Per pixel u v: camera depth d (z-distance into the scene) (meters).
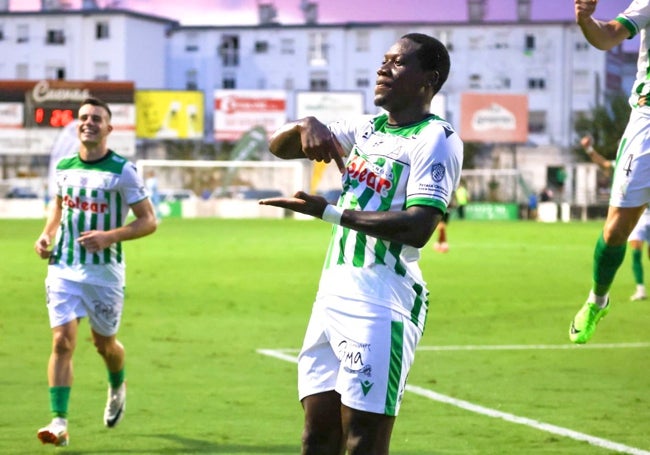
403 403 26.02
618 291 55.44
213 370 30.55
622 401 26.44
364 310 14.12
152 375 29.64
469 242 100.75
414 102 14.59
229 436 22.42
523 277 63.16
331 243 14.80
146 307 46.50
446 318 43.91
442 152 14.03
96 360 31.92
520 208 177.50
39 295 50.75
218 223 138.50
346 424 14.20
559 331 40.00
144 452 21.03
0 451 20.98
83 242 21.80
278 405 25.64
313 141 14.55
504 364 32.12
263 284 57.31
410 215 13.71
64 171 22.84
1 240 95.00
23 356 32.75
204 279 59.81
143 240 96.50
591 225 146.62
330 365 14.62
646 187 18.36
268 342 36.25
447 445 21.67
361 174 14.51
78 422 23.70
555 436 22.52
